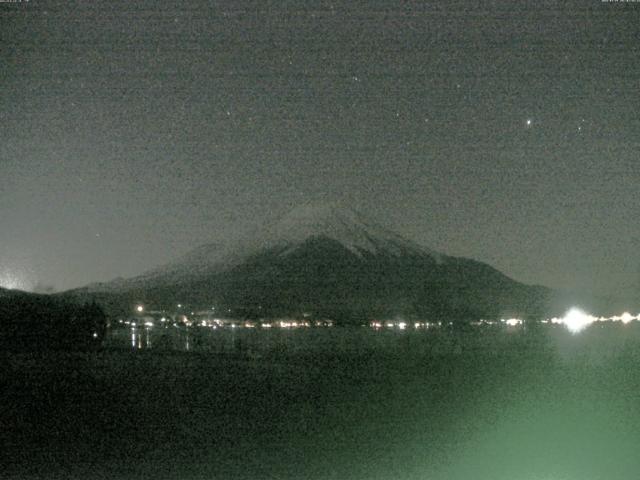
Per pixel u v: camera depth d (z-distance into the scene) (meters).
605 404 20.61
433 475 12.00
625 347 48.84
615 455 13.58
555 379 27.36
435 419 18.17
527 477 11.79
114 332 88.69
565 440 15.17
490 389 24.36
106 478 11.84
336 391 24.09
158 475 12.09
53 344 43.34
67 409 19.41
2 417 17.94
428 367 32.53
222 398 22.16
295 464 12.93
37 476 11.98
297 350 48.81
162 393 23.25
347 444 14.80
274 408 20.08
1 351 41.00
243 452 13.94
